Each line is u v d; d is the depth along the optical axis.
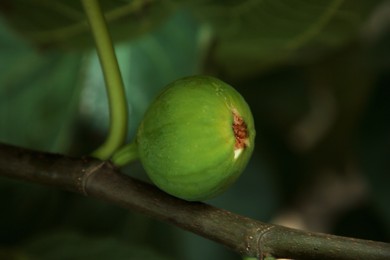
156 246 0.62
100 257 0.55
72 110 0.61
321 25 0.55
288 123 0.69
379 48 0.65
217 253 0.62
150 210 0.43
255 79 0.69
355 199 0.75
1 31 0.61
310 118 0.70
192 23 0.61
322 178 0.73
